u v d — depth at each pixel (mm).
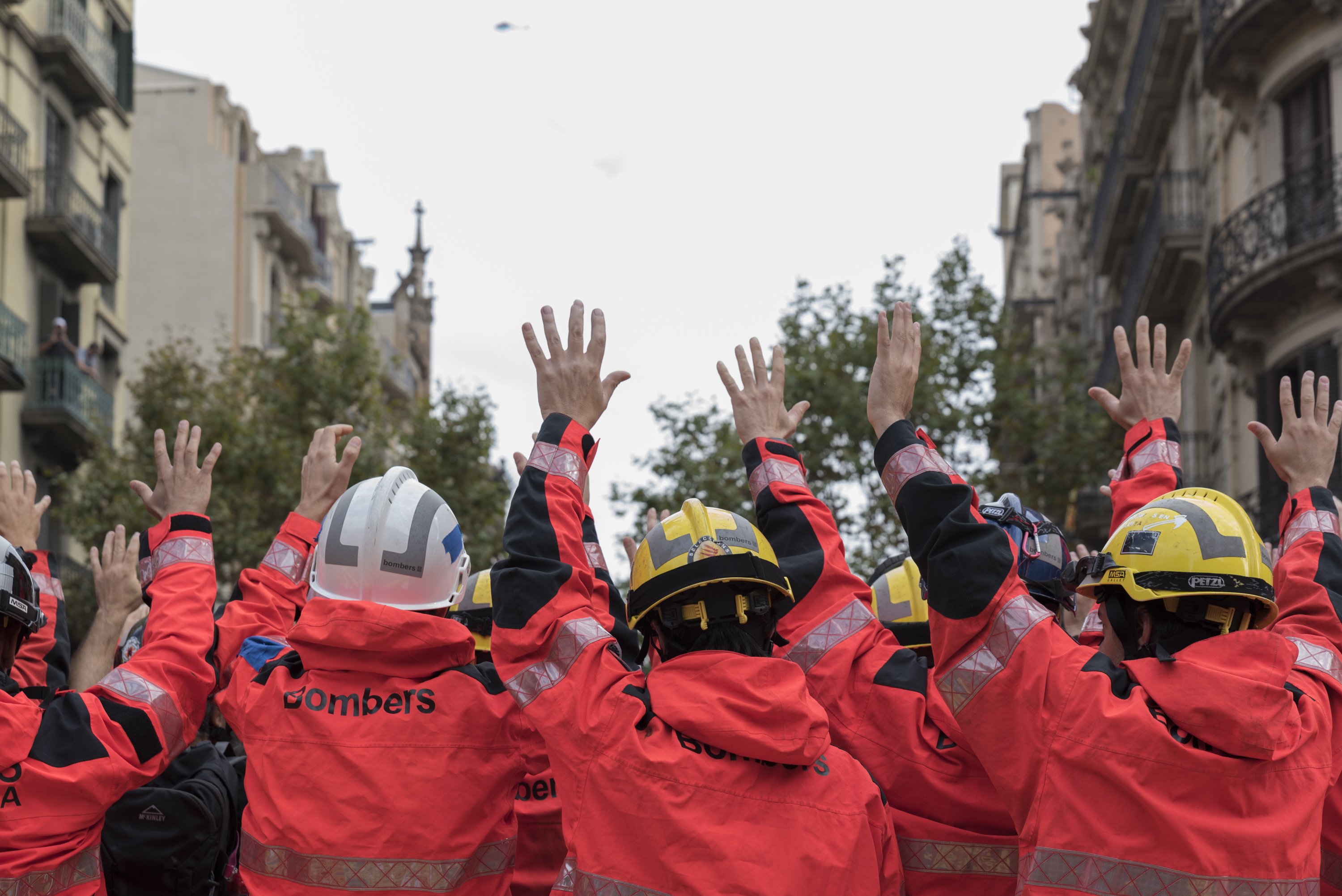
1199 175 22156
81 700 3648
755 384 4273
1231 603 3277
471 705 3652
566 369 3787
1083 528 25109
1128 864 3062
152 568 4086
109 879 4574
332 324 40156
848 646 3805
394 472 3949
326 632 3619
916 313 24859
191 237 36219
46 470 24969
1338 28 17422
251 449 23453
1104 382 26953
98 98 26500
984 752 3256
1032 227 44188
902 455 3525
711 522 3424
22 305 24344
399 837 3514
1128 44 27516
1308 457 4113
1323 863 3607
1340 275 17016
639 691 3352
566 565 3471
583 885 3201
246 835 3643
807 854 3162
